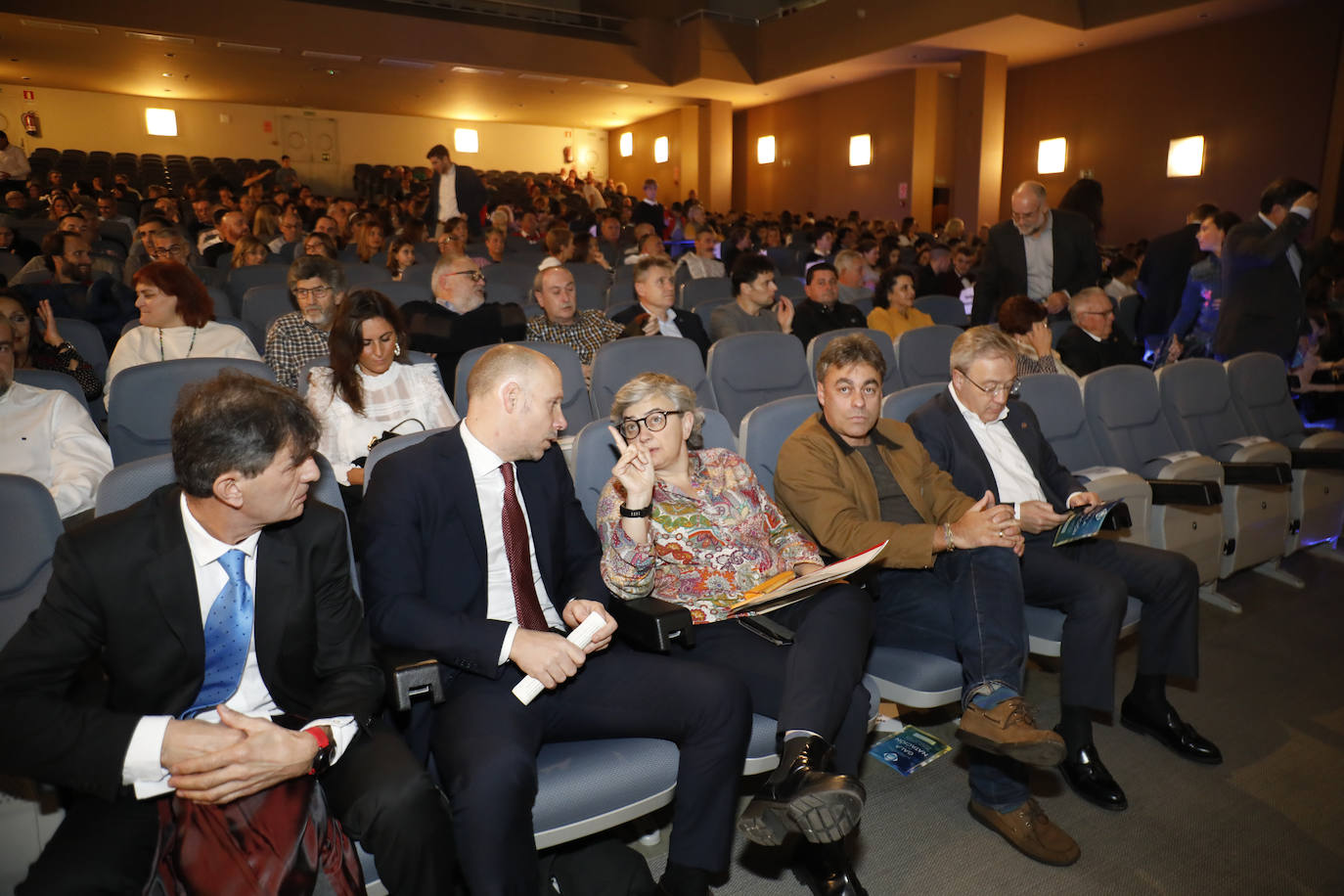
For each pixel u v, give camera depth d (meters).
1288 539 3.37
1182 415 3.30
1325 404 5.18
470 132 18.25
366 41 11.84
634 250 8.39
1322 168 9.16
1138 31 10.22
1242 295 4.23
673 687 1.58
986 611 1.92
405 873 1.32
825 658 1.69
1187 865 1.89
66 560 1.30
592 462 2.06
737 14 13.28
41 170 13.45
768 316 4.36
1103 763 2.26
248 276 4.84
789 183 15.39
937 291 7.34
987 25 9.92
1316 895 1.80
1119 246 11.25
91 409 3.25
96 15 10.36
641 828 1.97
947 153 13.16
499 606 1.71
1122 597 2.10
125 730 1.24
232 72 13.38
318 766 1.33
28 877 1.23
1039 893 1.80
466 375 2.98
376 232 6.73
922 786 2.17
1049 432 2.94
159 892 1.24
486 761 1.39
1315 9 9.07
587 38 13.21
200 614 1.35
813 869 1.79
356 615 1.51
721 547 1.92
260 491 1.29
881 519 2.20
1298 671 2.73
